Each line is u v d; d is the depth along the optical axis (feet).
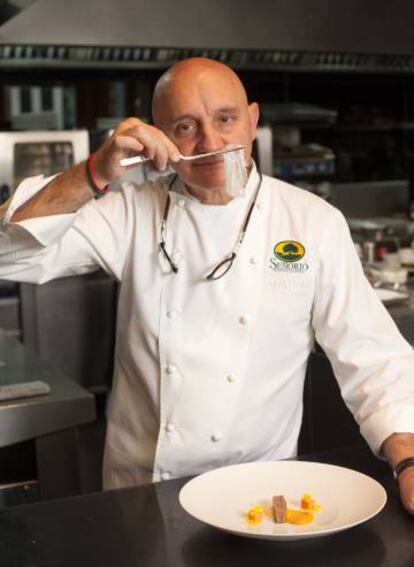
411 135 23.52
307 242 5.73
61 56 18.12
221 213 5.69
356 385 5.53
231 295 5.73
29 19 17.10
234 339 5.74
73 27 17.39
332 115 22.18
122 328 6.08
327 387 9.40
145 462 5.98
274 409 5.89
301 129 22.41
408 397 5.28
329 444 9.46
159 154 5.04
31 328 16.80
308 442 9.87
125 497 4.88
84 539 4.39
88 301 17.06
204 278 5.72
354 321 5.63
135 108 20.89
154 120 5.60
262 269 5.76
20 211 5.44
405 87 23.29
